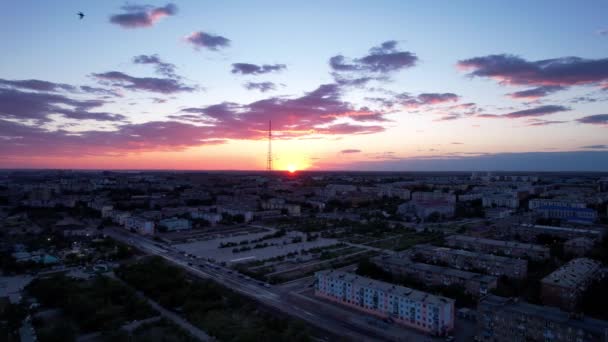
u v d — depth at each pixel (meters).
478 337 194.88
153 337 190.50
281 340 185.88
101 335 198.50
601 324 169.12
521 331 181.00
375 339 196.50
